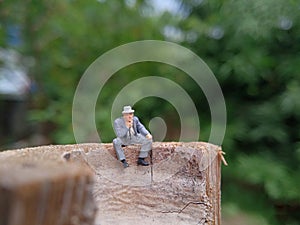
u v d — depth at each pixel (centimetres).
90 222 13
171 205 18
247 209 30
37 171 11
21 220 10
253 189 31
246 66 30
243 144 32
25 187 10
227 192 31
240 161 30
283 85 31
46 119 35
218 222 18
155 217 17
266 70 31
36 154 15
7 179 10
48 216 11
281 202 30
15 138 39
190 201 18
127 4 35
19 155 15
